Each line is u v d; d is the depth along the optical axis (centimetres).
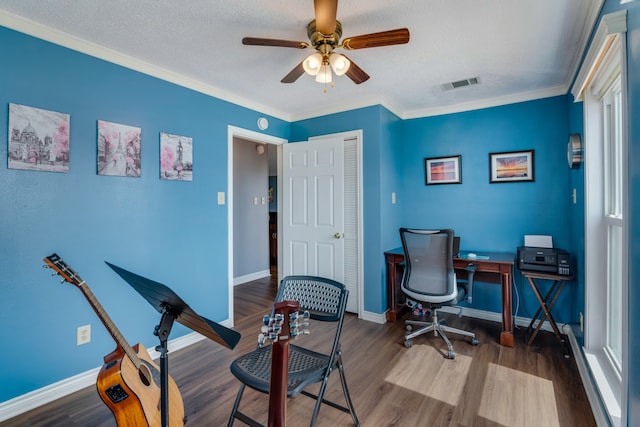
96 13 180
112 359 135
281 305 121
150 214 248
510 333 265
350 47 179
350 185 344
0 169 178
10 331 181
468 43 213
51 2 170
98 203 218
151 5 173
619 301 199
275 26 194
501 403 189
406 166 378
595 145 213
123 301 229
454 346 267
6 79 180
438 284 264
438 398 194
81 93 209
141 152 242
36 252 190
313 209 353
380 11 178
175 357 250
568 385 206
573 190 272
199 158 284
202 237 287
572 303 284
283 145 370
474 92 310
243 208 503
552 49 221
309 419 176
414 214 374
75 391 204
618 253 200
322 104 346
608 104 208
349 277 347
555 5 173
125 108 232
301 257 360
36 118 190
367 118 328
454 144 349
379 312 324
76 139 207
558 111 297
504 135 323
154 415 135
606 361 196
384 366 234
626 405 127
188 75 267
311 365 154
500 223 327
